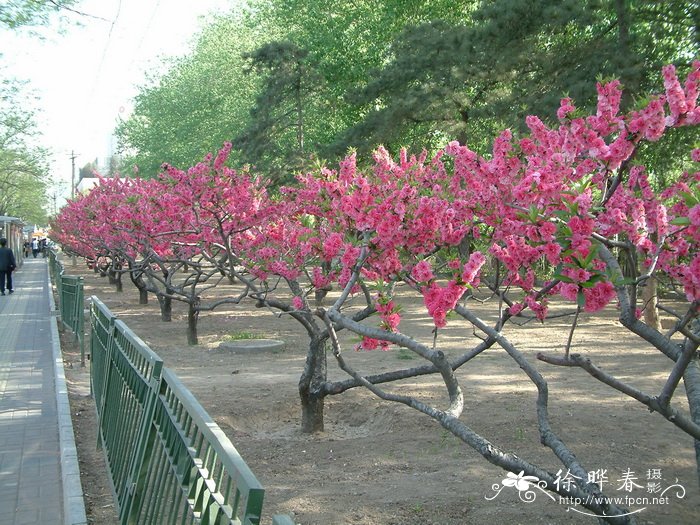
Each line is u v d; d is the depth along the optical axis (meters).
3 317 17.50
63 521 4.95
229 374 10.35
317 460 6.37
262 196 10.35
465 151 4.66
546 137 4.39
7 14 12.52
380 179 6.39
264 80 26.67
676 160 12.61
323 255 5.95
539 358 3.73
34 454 6.43
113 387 5.82
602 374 3.62
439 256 5.81
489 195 4.59
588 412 7.44
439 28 21.11
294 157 23.98
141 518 4.23
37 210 74.75
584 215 3.44
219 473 2.22
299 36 29.56
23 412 7.98
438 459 6.20
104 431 6.27
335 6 28.09
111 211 15.87
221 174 9.88
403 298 21.17
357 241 5.33
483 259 3.82
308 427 7.42
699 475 4.63
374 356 11.35
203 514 2.28
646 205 4.25
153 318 17.39
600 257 3.92
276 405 8.35
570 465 3.86
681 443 6.44
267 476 5.91
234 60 37.31
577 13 14.66
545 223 3.57
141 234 12.79
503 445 6.45
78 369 10.91
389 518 4.88
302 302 7.21
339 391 7.13
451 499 5.20
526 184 4.11
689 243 3.66
